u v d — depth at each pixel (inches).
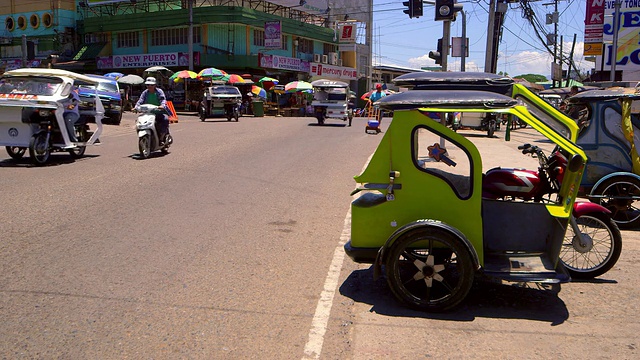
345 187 384.2
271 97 1534.2
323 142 672.4
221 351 150.5
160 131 513.3
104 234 253.8
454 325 171.2
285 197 346.9
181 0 1572.3
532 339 162.1
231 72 1533.0
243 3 1598.2
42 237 245.4
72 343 152.3
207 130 812.6
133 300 181.9
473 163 181.6
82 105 504.4
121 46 1676.9
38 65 1721.2
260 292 192.4
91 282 195.9
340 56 2026.3
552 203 202.1
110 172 415.5
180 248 237.3
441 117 204.4
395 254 179.0
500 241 201.6
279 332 162.7
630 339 162.6
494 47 871.1
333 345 156.0
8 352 146.6
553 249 192.2
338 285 203.2
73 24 1754.4
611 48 986.1
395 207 187.9
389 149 186.5
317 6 1907.0
